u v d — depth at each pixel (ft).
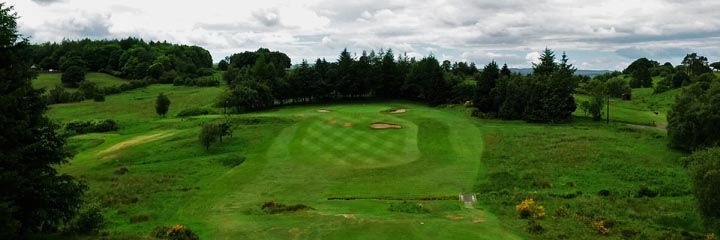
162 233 102.94
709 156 117.50
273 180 166.40
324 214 121.19
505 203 138.51
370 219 114.01
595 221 118.32
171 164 190.29
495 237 101.96
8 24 86.53
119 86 506.07
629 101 437.99
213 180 167.53
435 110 341.62
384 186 158.20
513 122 290.15
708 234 110.83
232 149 214.28
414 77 403.54
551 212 127.24
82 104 426.10
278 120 274.16
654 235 109.09
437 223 110.93
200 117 314.76
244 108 356.38
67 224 112.37
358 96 429.38
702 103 208.33
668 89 483.10
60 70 613.52
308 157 195.83
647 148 209.36
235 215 124.16
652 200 143.13
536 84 301.22
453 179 165.58
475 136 230.68
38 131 91.61
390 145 211.82
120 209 132.77
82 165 198.18
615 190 153.99
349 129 245.86
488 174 171.01
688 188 154.92
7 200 80.02
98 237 94.22
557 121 289.53
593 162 185.78
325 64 421.59
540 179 165.89
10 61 89.04
